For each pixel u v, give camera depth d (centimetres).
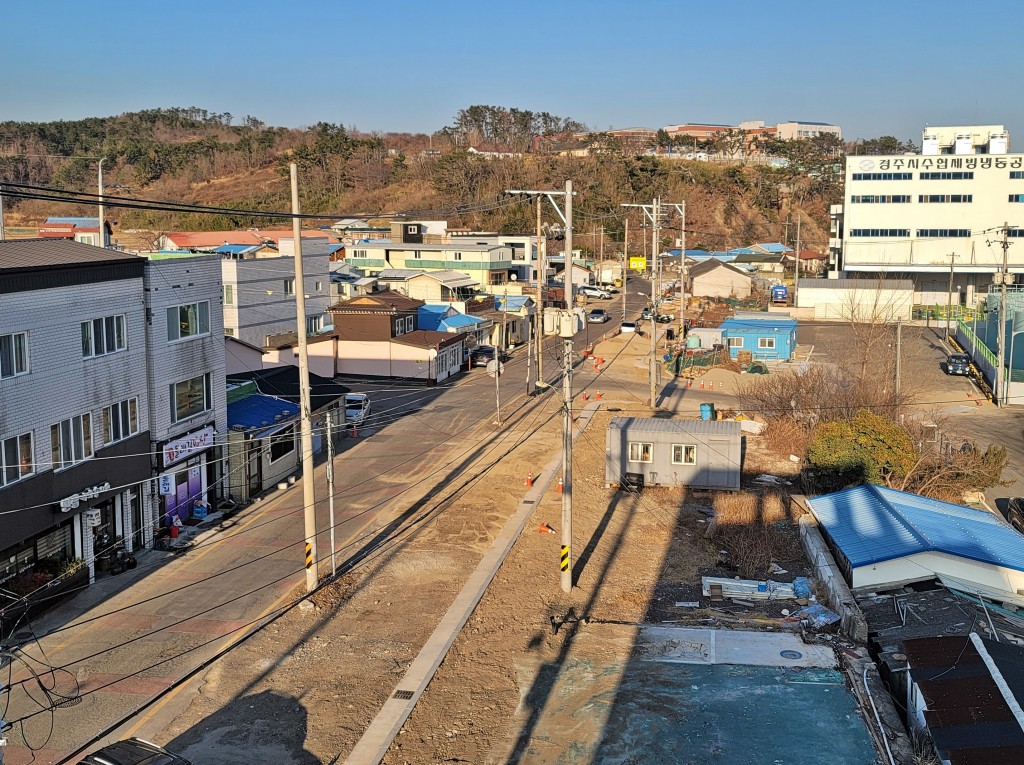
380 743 1652
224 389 3017
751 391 4684
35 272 2169
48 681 1855
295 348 5459
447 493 3247
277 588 2362
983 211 9012
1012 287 8900
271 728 1703
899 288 8688
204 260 2869
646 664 1973
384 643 2067
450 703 1811
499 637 2120
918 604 2180
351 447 3878
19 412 2136
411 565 2556
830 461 3225
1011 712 1554
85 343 2381
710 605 2330
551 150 17775
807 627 2162
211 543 2688
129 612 2200
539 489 3319
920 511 2634
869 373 4331
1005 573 2283
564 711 1777
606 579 2509
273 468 3259
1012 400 4922
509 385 5369
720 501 3194
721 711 1762
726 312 8400
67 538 2341
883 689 1847
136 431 2598
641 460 3359
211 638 2072
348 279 8181
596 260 12550
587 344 7000
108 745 1533
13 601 2066
